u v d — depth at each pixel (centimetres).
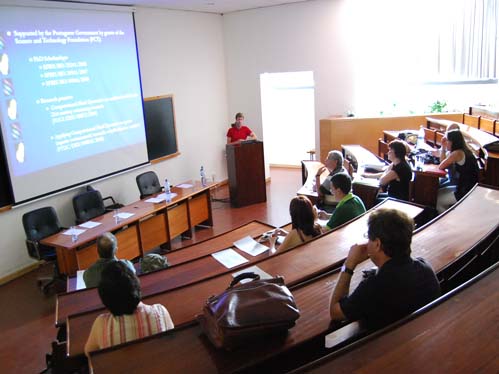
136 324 194
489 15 690
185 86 773
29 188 523
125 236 503
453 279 225
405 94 796
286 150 955
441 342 135
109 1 599
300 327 170
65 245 438
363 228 283
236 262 299
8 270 512
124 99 645
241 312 157
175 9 731
